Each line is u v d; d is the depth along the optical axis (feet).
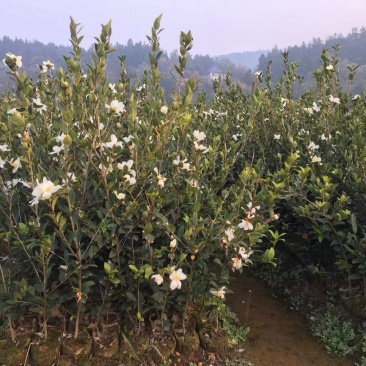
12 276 8.51
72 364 8.41
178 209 9.30
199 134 8.99
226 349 9.52
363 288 11.20
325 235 10.82
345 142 12.59
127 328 9.17
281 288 12.51
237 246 8.66
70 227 8.57
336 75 14.55
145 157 8.87
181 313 9.67
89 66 7.93
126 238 8.89
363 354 9.84
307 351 10.10
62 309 9.11
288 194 10.57
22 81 7.87
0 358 8.27
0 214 9.11
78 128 10.09
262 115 15.53
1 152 8.61
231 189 9.66
